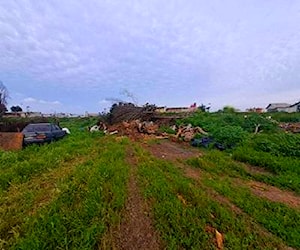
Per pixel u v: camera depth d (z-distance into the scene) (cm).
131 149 1102
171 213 496
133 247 421
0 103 2961
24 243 377
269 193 710
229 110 2789
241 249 445
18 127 1995
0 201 544
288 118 2388
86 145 1185
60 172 723
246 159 995
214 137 1327
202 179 746
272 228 522
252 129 1636
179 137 1517
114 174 660
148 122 2075
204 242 445
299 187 755
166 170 789
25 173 722
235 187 713
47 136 1427
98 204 484
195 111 2570
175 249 418
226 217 523
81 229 416
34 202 526
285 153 1055
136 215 494
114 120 2298
